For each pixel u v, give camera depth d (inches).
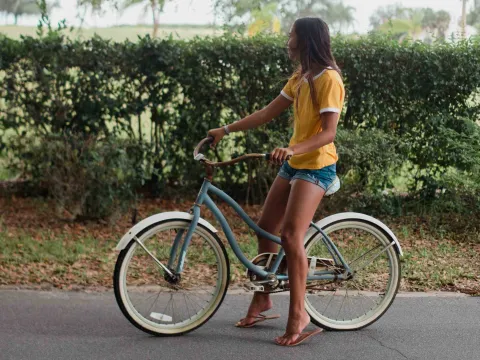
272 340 176.1
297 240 169.3
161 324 176.2
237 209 179.2
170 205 320.8
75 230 278.4
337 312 194.1
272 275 177.5
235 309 199.9
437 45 323.3
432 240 286.2
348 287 204.4
